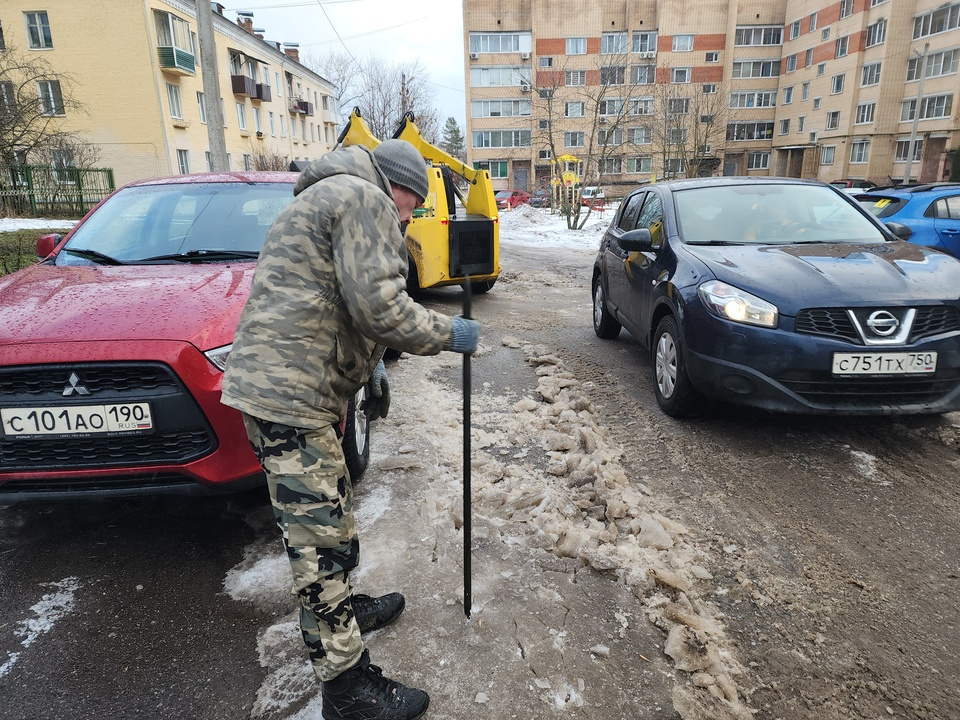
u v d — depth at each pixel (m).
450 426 4.09
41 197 20.47
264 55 40.69
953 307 3.48
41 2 26.73
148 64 27.41
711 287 3.82
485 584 2.49
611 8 55.50
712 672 2.06
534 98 55.12
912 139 32.69
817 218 4.79
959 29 38.38
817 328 3.48
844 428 4.03
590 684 2.02
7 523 3.04
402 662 2.11
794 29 53.31
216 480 2.54
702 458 3.64
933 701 1.97
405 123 8.45
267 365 1.68
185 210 3.96
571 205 24.59
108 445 2.48
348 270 1.62
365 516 3.00
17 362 2.39
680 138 41.94
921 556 2.70
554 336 6.70
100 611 2.41
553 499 3.08
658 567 2.57
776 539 2.82
